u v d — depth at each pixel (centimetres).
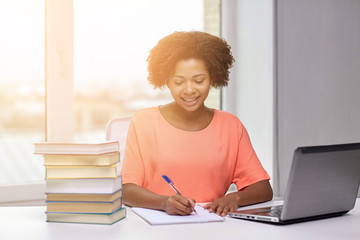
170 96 325
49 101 289
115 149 139
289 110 327
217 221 138
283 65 324
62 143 135
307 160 128
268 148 329
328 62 341
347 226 134
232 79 338
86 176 135
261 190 173
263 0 329
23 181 289
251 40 335
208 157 182
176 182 180
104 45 305
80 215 136
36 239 119
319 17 336
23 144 290
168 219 138
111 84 308
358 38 353
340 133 348
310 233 125
